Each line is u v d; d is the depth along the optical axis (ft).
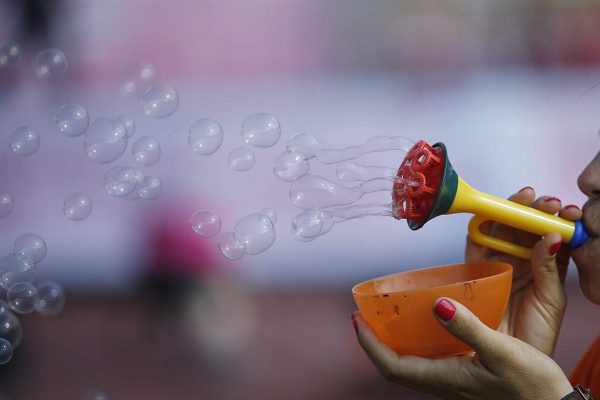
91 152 23.80
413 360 17.58
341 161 20.47
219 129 23.49
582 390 16.72
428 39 77.00
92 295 71.46
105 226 71.92
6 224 70.59
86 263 71.82
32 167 70.90
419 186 17.72
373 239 72.95
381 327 17.63
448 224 71.87
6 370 57.31
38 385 57.06
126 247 70.95
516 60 75.87
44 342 63.98
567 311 63.57
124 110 71.31
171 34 75.77
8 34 72.23
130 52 74.43
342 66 76.95
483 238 20.35
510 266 18.24
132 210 70.59
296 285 71.10
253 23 77.05
